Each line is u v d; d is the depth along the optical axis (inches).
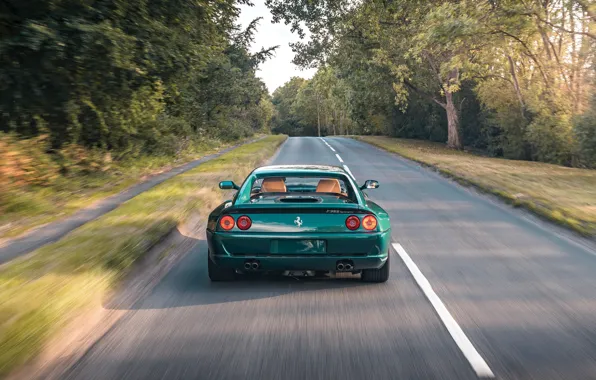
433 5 1192.2
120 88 584.1
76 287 195.2
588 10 823.1
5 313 166.2
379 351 158.6
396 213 435.5
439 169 778.8
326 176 252.8
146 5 561.0
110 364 148.5
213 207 450.3
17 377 137.6
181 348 160.4
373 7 1434.5
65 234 325.1
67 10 466.9
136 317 189.3
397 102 1487.5
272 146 1363.2
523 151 1290.6
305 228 215.8
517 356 155.4
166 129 915.4
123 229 311.3
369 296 217.0
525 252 297.9
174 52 601.0
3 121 517.7
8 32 454.9
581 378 140.9
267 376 140.6
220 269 232.8
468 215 425.4
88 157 603.2
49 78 504.1
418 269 261.1
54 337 158.1
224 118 1503.4
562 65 1035.3
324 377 140.2
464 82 1782.7
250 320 186.9
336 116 5044.3
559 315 193.0
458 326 181.3
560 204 442.9
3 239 311.7
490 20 962.7
